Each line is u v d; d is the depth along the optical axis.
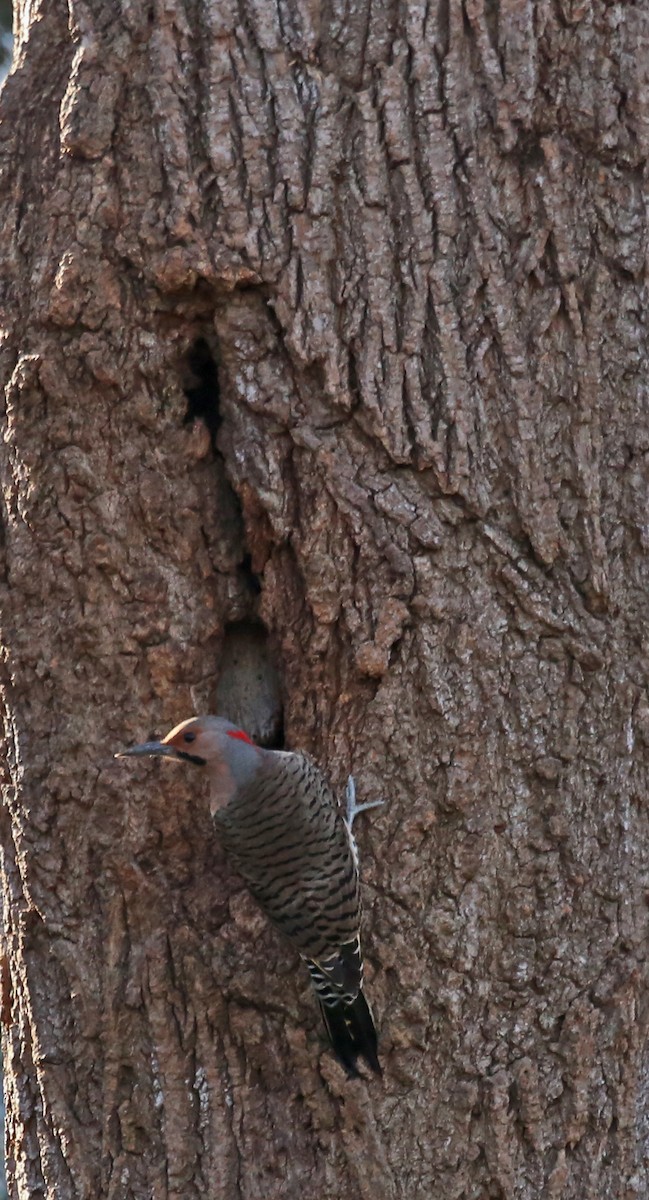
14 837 10.00
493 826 9.63
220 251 9.40
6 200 9.77
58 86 9.73
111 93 9.48
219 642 10.05
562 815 9.70
